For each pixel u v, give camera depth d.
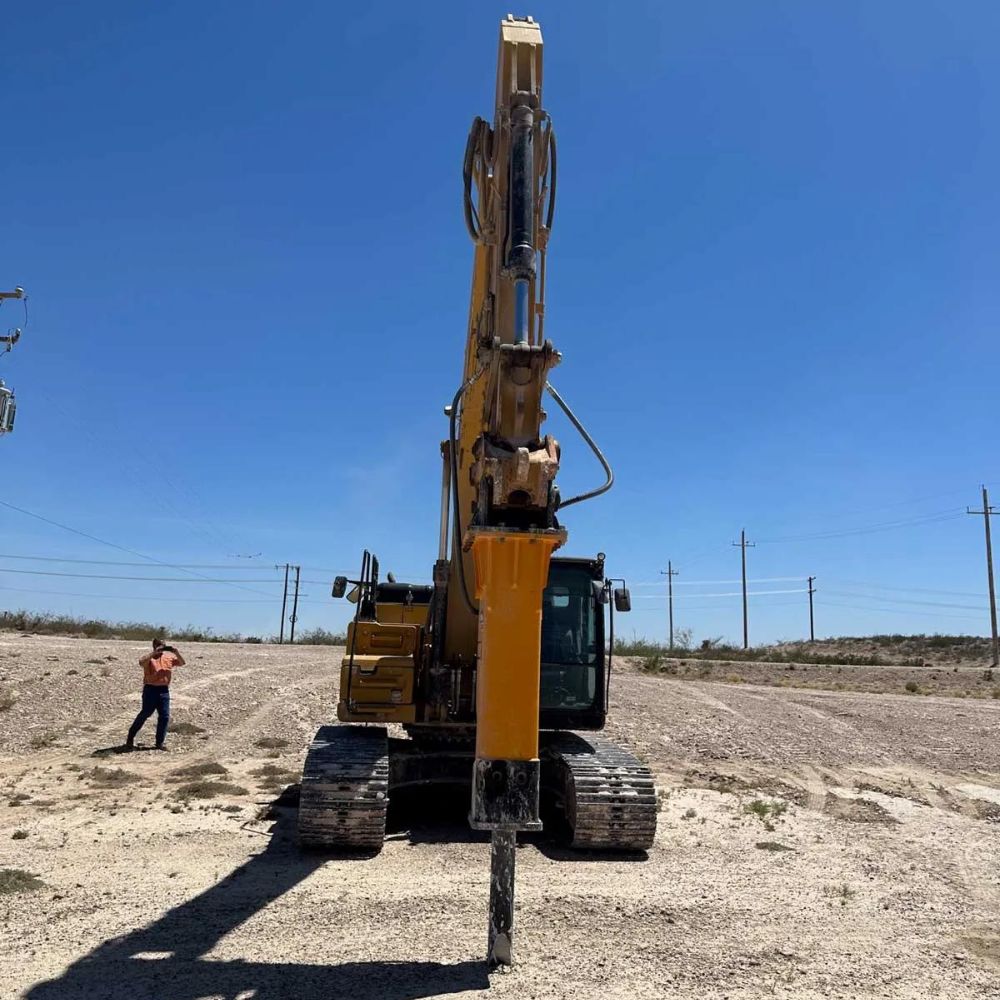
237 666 23.98
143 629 35.81
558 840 9.63
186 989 5.18
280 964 5.61
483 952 5.89
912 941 6.53
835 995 5.41
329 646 38.50
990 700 24.84
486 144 7.01
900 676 33.12
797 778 14.98
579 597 10.99
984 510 46.53
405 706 10.07
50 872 7.75
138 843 8.97
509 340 6.41
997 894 7.99
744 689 25.75
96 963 5.55
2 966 5.46
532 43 6.79
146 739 15.94
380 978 5.39
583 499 6.65
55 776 12.77
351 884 7.57
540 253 6.77
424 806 11.38
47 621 34.97
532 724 5.65
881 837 10.48
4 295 19.11
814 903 7.43
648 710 20.95
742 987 5.45
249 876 7.80
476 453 6.27
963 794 13.74
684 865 8.74
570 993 5.22
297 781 12.83
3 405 19.03
